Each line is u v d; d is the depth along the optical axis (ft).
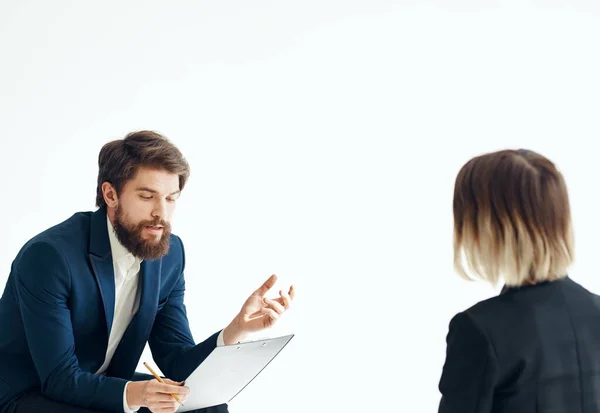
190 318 14.28
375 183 14.93
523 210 5.36
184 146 14.75
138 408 7.57
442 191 14.87
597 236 14.60
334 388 13.21
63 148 14.48
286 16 14.83
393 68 14.87
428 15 14.84
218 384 7.52
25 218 14.39
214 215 14.79
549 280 5.46
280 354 13.91
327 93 14.89
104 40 14.56
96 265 7.88
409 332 14.21
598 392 5.33
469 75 14.85
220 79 14.79
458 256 5.62
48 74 14.44
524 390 5.23
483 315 5.30
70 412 7.50
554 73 14.78
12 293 7.95
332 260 14.83
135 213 7.80
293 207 14.87
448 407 5.32
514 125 14.79
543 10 14.76
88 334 7.97
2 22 14.32
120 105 14.61
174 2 14.67
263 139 14.87
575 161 14.71
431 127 14.88
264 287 8.22
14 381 7.86
